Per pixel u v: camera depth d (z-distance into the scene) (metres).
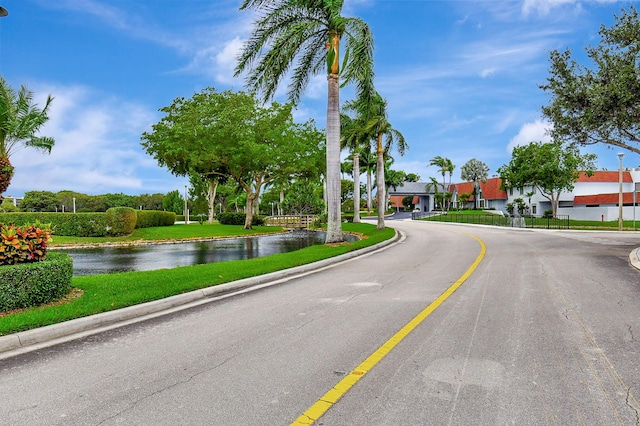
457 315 6.75
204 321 6.88
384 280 10.47
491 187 71.12
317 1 18.25
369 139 33.56
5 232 7.88
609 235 25.45
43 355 5.35
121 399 4.02
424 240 23.83
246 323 6.66
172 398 4.01
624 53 14.19
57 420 3.63
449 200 85.12
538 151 48.34
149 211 36.28
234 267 12.09
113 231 29.31
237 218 49.00
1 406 3.91
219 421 3.55
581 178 58.06
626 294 8.09
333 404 3.80
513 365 4.59
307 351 5.22
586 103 14.64
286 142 35.88
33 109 17.47
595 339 5.41
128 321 7.00
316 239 30.39
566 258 13.81
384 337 5.69
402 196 97.06
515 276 10.49
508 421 3.43
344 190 88.62
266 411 3.71
